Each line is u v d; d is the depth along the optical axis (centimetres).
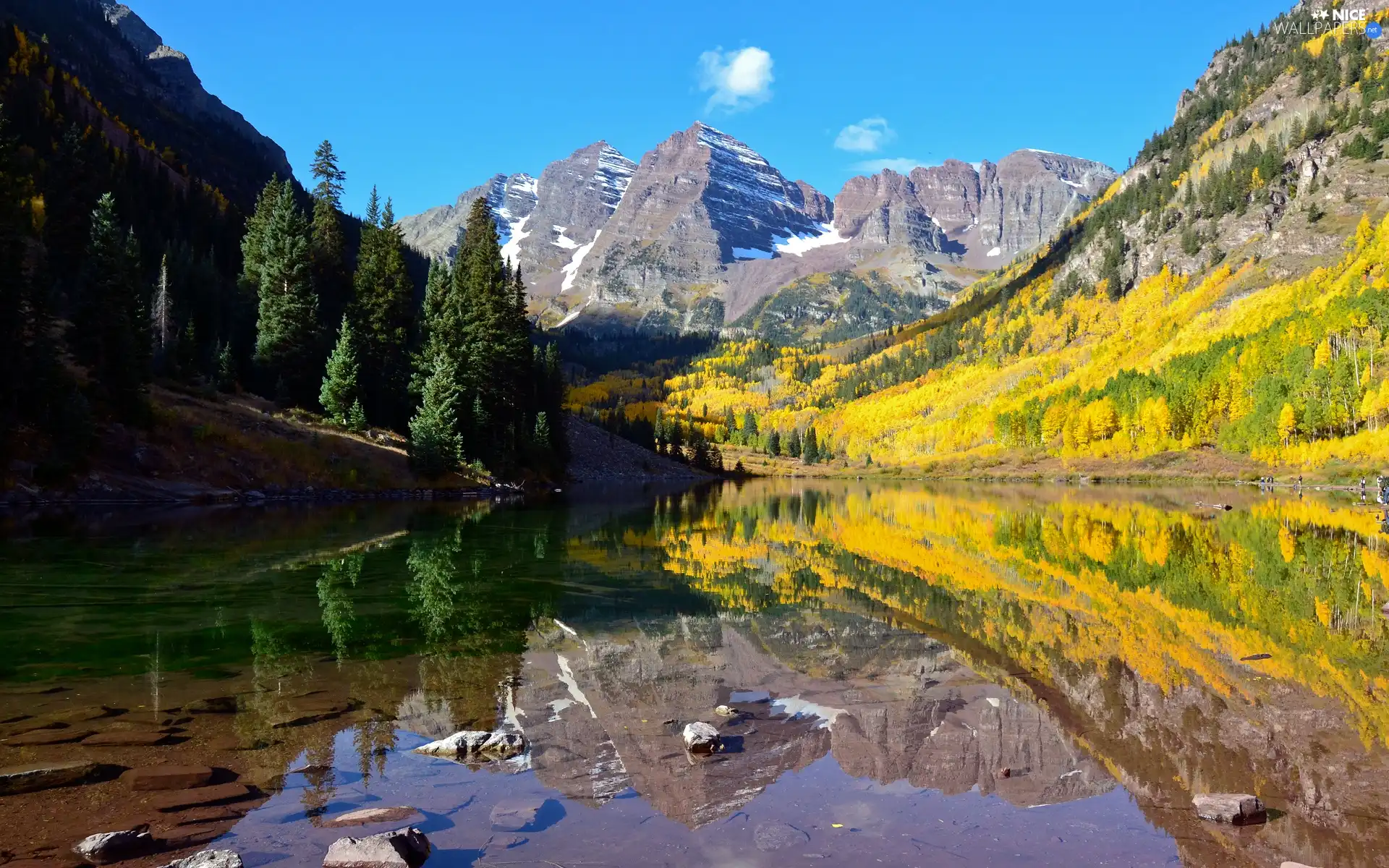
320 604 1912
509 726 1047
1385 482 6081
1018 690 1281
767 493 10081
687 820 743
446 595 2103
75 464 4578
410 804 775
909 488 11550
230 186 18988
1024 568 2880
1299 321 12612
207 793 786
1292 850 701
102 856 630
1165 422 13500
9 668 1270
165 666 1306
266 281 7250
